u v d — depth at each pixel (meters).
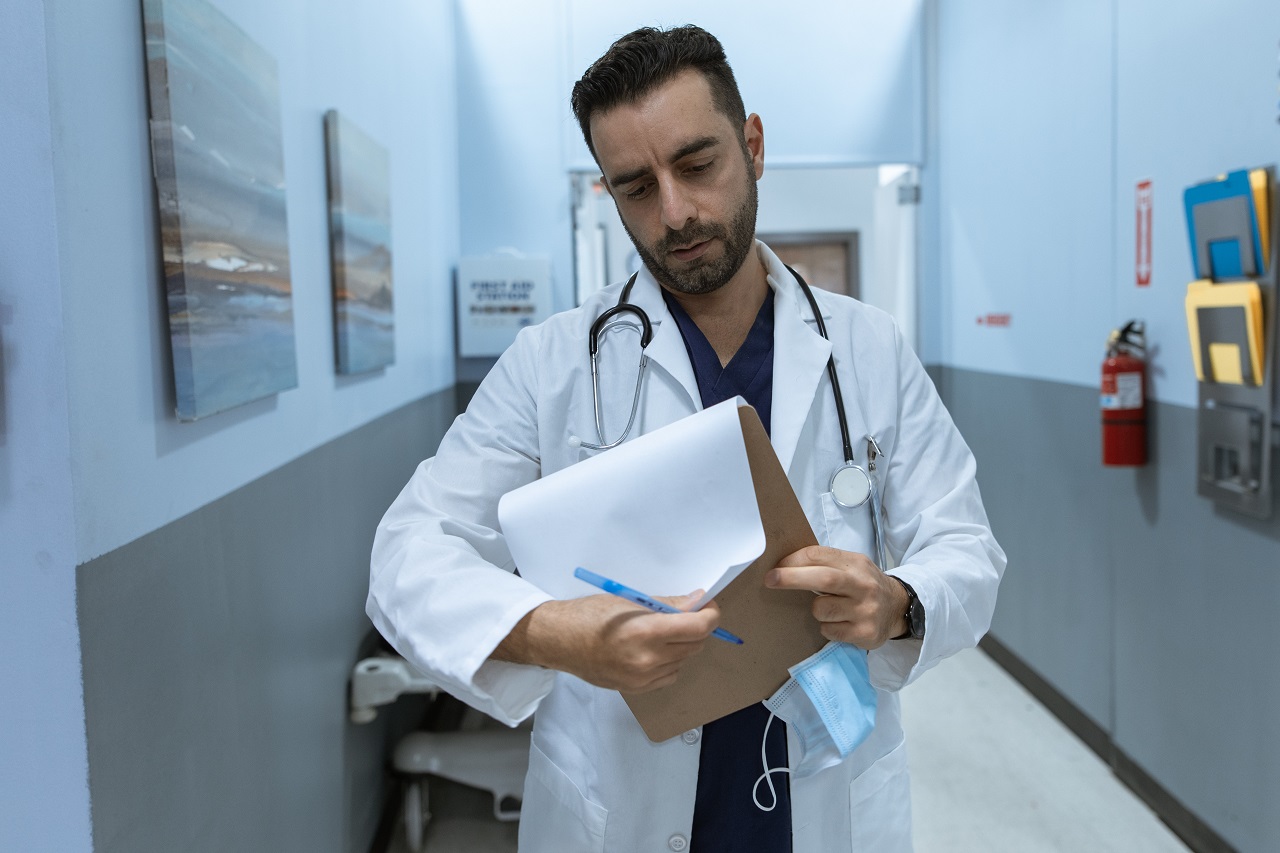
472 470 0.91
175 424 1.03
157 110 0.98
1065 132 2.43
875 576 0.75
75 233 0.82
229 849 1.17
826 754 0.82
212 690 1.12
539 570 0.74
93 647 0.84
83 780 0.82
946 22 3.24
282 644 1.41
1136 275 2.08
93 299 0.85
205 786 1.09
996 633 3.05
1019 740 2.46
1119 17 2.13
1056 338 2.53
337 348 1.76
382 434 2.17
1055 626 2.59
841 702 0.77
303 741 1.51
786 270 1.04
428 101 2.80
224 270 1.12
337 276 1.73
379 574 0.82
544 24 3.24
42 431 0.80
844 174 5.81
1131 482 2.14
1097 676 2.34
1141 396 2.04
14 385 0.80
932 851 1.94
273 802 1.35
